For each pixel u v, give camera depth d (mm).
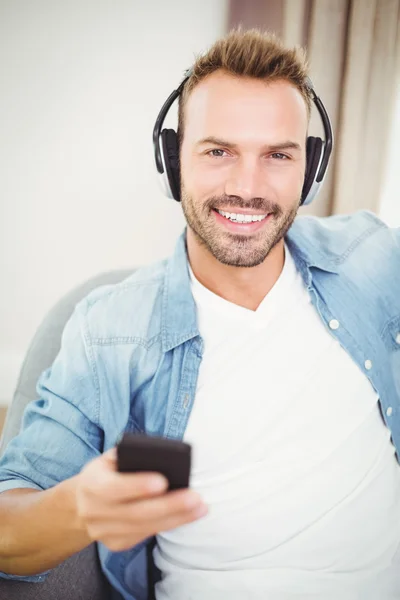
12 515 581
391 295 887
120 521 413
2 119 1831
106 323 807
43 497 559
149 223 1938
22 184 1899
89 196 1912
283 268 832
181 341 776
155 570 823
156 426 784
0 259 1988
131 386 789
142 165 1869
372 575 725
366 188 1684
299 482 721
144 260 1986
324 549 712
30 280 2016
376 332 845
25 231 1955
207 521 724
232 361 769
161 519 408
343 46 1559
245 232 754
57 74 1789
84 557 770
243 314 793
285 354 777
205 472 732
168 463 394
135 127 1833
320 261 855
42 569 605
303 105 757
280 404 745
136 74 1784
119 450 394
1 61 1776
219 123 722
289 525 711
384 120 1619
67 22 1744
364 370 792
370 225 969
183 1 1712
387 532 746
